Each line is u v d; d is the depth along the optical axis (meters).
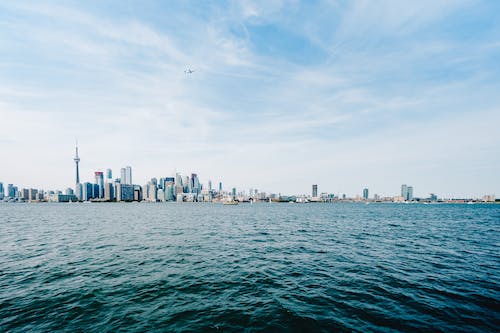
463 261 22.02
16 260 22.39
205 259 22.92
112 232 41.22
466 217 80.75
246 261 22.23
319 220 69.12
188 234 39.19
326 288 15.65
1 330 10.86
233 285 16.25
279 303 13.50
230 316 12.13
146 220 67.69
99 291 15.21
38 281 16.91
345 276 17.98
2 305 13.22
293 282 16.77
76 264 21.12
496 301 13.57
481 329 10.86
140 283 16.59
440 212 118.19
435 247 28.42
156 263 21.52
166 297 14.38
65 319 11.82
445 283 16.39
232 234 39.44
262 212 119.44
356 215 93.38
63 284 16.36
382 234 39.50
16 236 36.31
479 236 37.03
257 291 15.23
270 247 28.53
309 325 11.27
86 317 12.02
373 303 13.43
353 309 12.75
